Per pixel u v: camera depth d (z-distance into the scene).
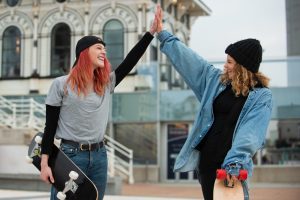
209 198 3.77
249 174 3.53
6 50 26.62
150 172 22.25
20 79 26.20
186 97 22.88
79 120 3.94
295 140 22.19
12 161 16.89
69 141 3.96
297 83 22.22
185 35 29.56
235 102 3.71
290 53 27.20
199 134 3.77
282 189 16.64
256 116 3.60
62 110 3.96
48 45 26.03
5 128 17.19
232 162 3.40
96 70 4.02
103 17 25.39
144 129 23.33
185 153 3.83
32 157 3.94
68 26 25.89
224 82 3.79
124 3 25.09
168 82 24.00
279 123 22.33
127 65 4.22
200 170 3.81
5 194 12.77
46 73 25.97
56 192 4.02
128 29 25.03
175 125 23.05
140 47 4.25
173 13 27.78
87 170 3.99
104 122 4.07
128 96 23.62
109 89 4.13
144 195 13.88
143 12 24.83
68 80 3.93
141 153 23.25
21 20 26.52
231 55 3.72
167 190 16.27
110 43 25.27
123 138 23.55
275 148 22.30
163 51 4.14
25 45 26.34
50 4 26.08
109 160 18.91
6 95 26.27
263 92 3.69
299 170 21.12
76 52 4.02
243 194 3.35
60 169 3.78
